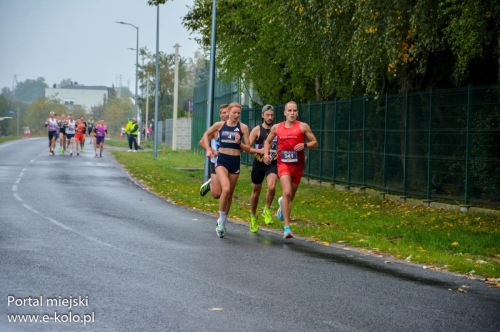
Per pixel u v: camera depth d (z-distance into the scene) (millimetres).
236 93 72250
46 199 33125
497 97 30422
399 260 19531
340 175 44750
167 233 23328
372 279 16547
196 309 12898
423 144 35094
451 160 33156
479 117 31297
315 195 41125
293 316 12641
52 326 11523
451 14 30938
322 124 47438
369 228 26016
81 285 14625
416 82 41000
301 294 14531
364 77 32094
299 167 23562
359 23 30859
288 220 22984
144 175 50625
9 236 21141
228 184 22500
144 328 11516
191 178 52250
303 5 33094
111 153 82812
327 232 24172
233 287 14961
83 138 86062
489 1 28281
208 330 11508
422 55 34125
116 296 13758
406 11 29500
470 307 13875
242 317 12438
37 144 105000
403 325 12289
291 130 23156
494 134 30578
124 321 11922
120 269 16562
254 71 56625
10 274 15477
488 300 14617
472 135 31672
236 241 22125
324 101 46969
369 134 41000
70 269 16312
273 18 46062
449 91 33000
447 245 22516
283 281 15844
